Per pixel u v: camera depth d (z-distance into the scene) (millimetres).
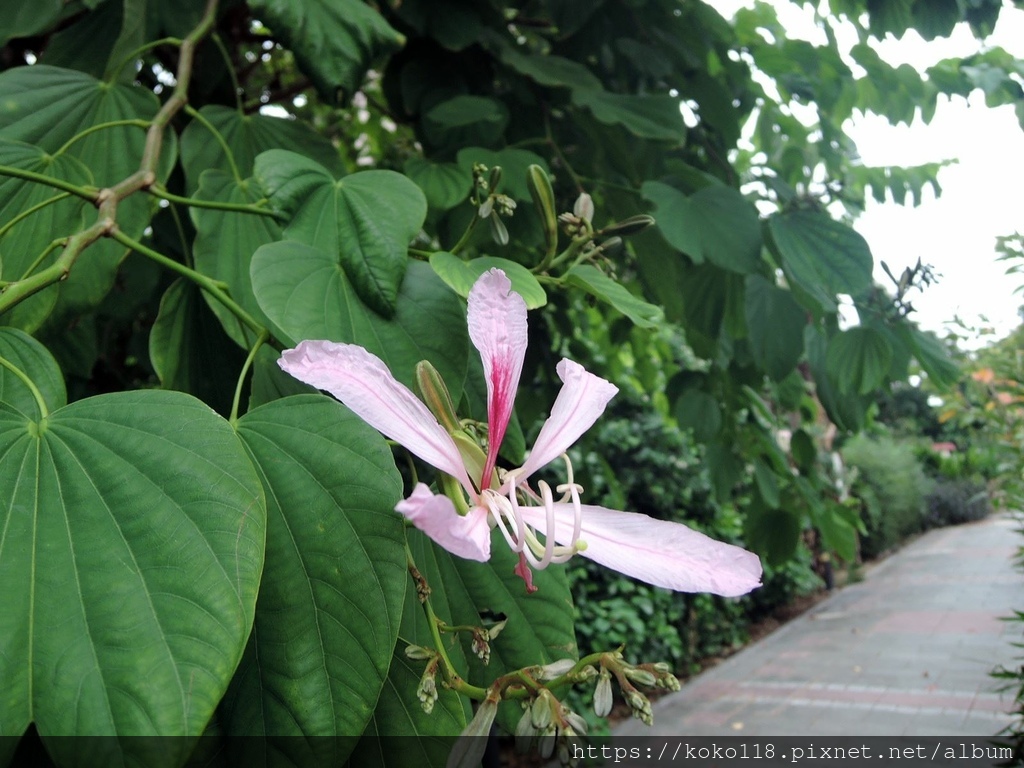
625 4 3012
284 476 1048
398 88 2955
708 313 2900
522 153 2422
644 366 4434
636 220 1500
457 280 1288
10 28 2055
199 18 2266
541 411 3568
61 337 2121
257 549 865
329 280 1347
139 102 1947
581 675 909
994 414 6188
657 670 890
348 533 1011
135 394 1006
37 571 815
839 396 3111
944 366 2844
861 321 2748
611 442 7852
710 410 3473
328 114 4293
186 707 746
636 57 2947
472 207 2479
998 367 5953
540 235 2604
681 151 3244
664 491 8469
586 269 1489
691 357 7871
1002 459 6305
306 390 1449
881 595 12477
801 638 10039
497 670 1324
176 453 929
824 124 3451
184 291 1636
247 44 3383
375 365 947
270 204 1428
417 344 1334
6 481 890
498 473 1045
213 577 832
